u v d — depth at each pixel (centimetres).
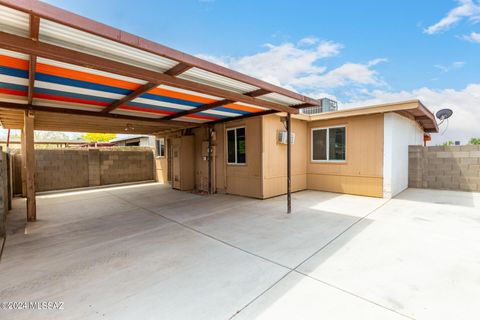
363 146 696
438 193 712
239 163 738
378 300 216
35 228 452
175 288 242
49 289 245
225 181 783
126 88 376
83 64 232
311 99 471
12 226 466
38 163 890
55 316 204
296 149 786
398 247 329
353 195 713
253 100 418
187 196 765
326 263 288
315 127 806
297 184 795
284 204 610
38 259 316
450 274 258
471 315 196
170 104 493
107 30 205
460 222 432
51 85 356
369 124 684
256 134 682
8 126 775
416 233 380
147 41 230
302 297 223
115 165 1086
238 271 274
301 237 376
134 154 1152
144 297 228
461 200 612
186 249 340
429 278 251
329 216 490
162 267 288
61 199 751
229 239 375
